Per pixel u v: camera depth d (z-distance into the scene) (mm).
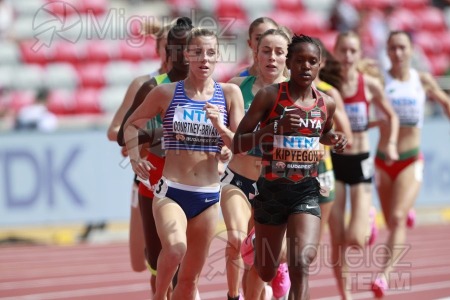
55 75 56125
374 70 28438
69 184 42844
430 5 69812
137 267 24391
